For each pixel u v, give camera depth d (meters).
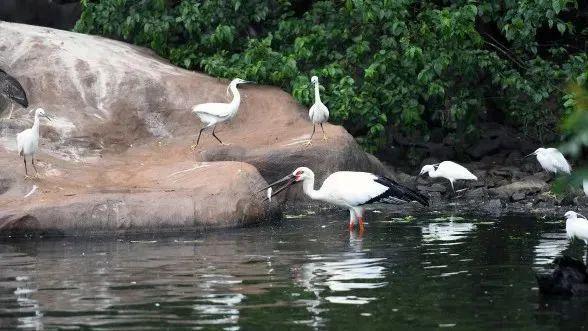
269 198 15.69
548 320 9.02
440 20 18.81
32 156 15.35
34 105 17.78
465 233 14.21
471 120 20.56
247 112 18.89
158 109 18.42
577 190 17.44
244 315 9.17
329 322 8.91
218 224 14.88
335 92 19.11
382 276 10.99
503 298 9.90
